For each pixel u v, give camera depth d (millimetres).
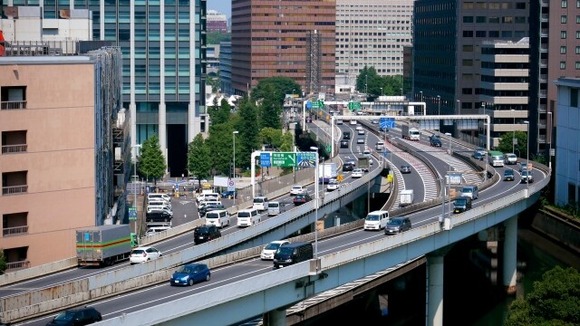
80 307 162750
